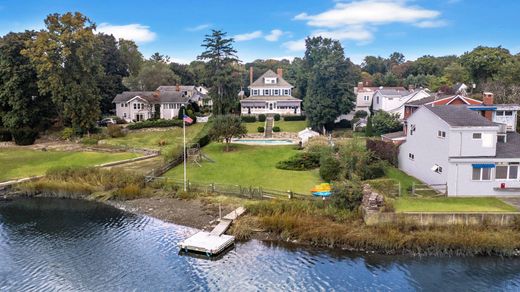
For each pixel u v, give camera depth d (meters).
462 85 85.19
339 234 28.70
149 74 110.00
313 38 94.00
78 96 68.44
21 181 45.44
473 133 33.28
